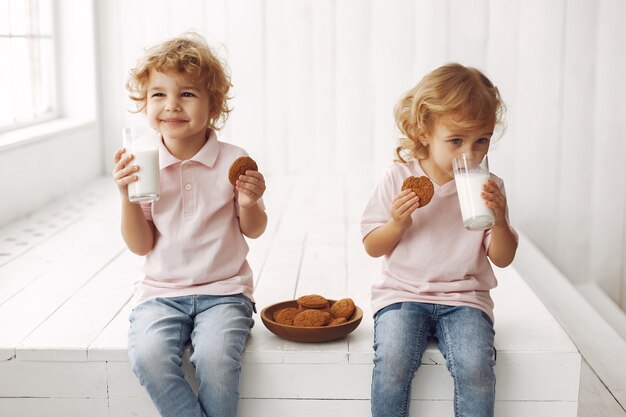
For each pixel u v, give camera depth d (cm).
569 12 364
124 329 193
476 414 165
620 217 375
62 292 227
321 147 405
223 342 169
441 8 379
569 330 281
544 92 371
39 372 181
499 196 172
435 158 179
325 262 260
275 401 179
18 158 318
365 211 186
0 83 335
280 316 186
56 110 392
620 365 252
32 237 292
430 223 183
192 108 180
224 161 187
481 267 184
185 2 397
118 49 401
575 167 374
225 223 186
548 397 178
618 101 366
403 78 390
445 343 173
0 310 210
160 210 184
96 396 182
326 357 177
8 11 340
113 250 273
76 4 389
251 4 395
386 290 184
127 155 174
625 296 380
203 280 183
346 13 392
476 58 379
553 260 382
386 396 167
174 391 166
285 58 398
